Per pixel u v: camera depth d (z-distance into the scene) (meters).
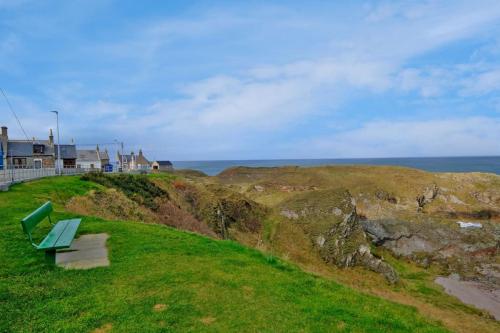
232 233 50.91
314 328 7.69
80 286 9.27
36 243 12.66
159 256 11.72
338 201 57.25
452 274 53.03
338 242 51.16
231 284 9.69
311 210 57.44
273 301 8.88
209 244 14.19
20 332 7.05
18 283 9.34
